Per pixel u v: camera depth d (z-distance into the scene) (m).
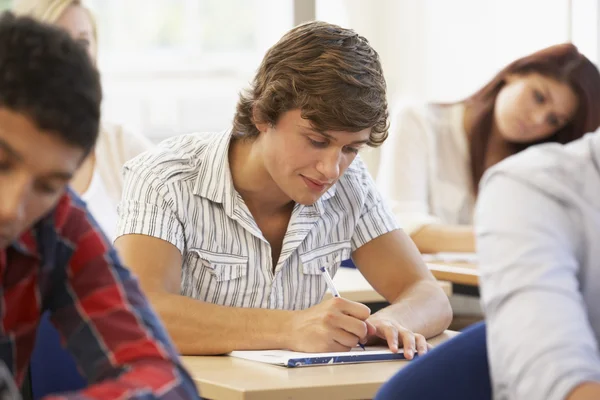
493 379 1.33
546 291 1.29
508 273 1.32
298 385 1.65
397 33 4.66
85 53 1.05
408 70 4.68
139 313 1.25
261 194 2.15
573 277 1.34
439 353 1.48
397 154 3.94
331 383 1.67
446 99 4.70
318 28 1.98
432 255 3.68
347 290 2.79
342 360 1.87
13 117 0.98
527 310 1.28
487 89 3.85
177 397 1.13
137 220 2.09
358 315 1.98
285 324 1.99
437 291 2.28
